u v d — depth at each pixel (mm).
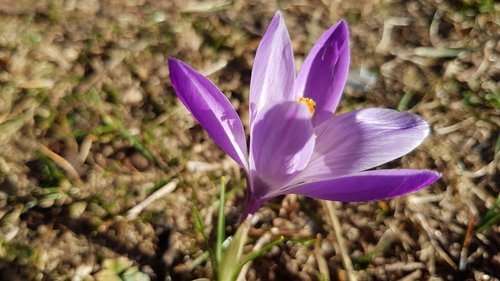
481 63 218
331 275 159
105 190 164
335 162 121
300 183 122
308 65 129
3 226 150
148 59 200
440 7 237
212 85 113
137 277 147
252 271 156
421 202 177
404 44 223
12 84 183
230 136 118
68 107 180
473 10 235
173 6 221
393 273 161
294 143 110
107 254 150
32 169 164
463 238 169
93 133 175
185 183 171
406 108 202
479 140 194
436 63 218
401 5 238
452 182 182
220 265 125
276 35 123
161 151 177
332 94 128
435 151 189
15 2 207
